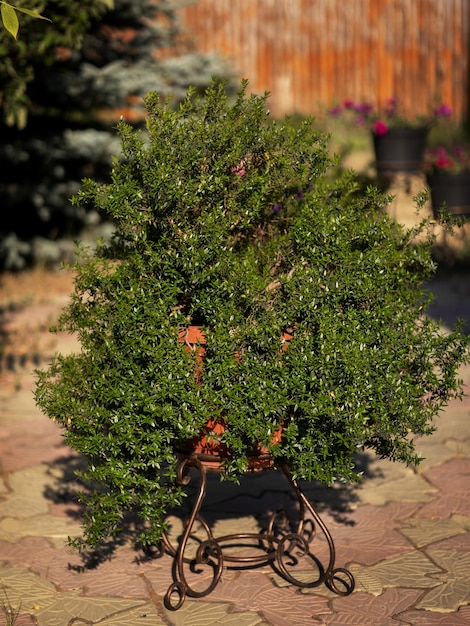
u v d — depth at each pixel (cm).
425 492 504
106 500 377
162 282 378
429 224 412
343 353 368
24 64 718
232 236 411
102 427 394
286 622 370
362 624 368
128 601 390
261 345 371
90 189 384
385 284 386
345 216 393
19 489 516
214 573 415
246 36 1900
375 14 1894
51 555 436
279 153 400
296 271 384
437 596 389
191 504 492
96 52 1116
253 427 367
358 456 559
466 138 1742
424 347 388
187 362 371
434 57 1909
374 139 1167
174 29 1187
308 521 461
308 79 1911
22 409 659
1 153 1046
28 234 1145
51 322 894
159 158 379
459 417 624
